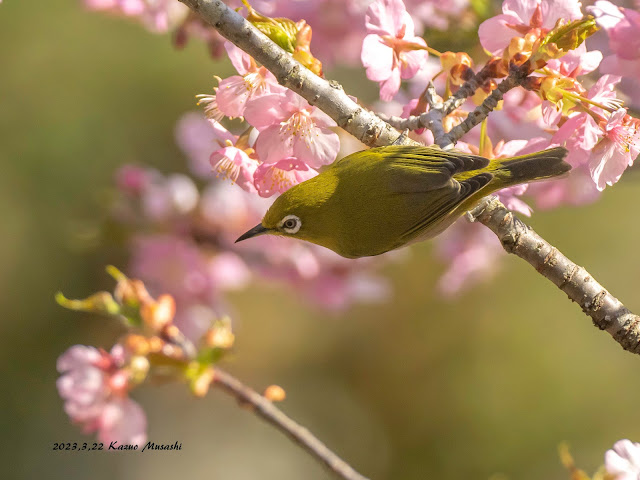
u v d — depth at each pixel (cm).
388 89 698
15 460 1689
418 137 746
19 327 1673
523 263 1828
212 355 702
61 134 1658
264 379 1953
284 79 609
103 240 1055
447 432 1819
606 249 1766
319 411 1909
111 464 1877
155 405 2045
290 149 629
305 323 1967
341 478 691
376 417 1878
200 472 2008
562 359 1792
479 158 646
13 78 1669
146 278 1052
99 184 1652
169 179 1046
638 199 1778
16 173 1634
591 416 1767
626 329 594
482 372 1819
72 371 705
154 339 694
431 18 953
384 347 1898
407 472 1823
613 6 702
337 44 1054
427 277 1842
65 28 1706
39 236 1648
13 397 1681
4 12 1680
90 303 705
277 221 702
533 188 911
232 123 1025
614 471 657
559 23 602
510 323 1819
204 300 1062
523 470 1759
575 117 631
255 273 1127
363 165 688
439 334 1852
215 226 1064
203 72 1741
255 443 2095
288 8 1020
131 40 1722
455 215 668
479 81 644
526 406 1786
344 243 711
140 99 1712
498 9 971
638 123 626
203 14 595
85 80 1694
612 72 704
